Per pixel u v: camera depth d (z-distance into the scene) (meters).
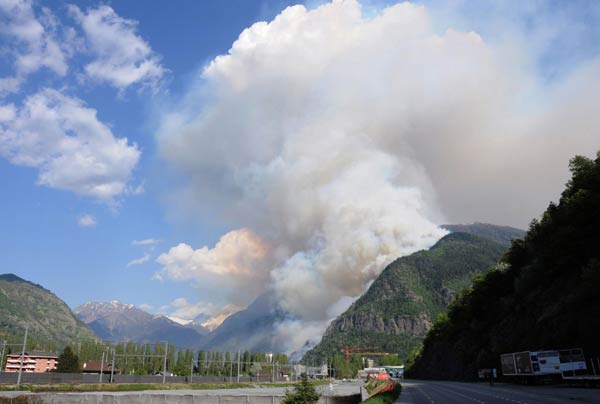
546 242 100.44
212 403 45.75
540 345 80.06
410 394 63.06
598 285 67.38
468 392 62.56
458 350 151.00
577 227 85.62
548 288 90.19
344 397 43.09
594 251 80.94
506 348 98.12
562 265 89.44
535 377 70.38
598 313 66.19
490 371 84.94
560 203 102.94
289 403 37.44
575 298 71.50
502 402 41.31
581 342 68.31
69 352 156.62
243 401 44.59
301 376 40.22
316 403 37.97
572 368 65.19
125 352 183.88
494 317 131.38
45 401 52.47
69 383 111.44
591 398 42.16
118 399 49.38
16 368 180.88
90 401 50.62
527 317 93.19
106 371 174.62
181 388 126.69
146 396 48.50
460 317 166.00
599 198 82.81
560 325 74.38
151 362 186.62
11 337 195.75
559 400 41.50
